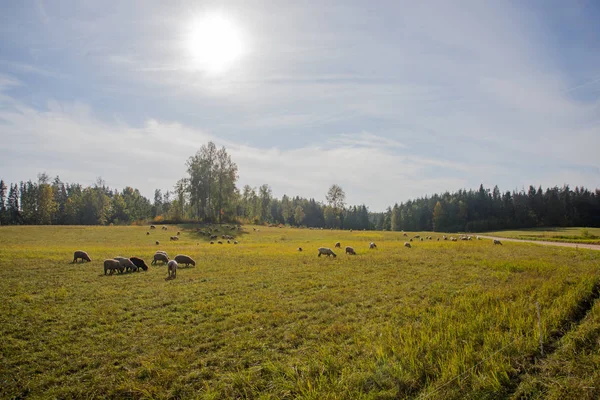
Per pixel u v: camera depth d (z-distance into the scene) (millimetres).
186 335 12164
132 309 15156
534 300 15242
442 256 32500
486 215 147250
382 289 18875
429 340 10789
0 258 27922
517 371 9031
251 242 61062
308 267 26781
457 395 8062
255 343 11438
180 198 117500
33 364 9867
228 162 107125
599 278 18297
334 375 9070
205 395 8328
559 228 120125
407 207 184875
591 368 8797
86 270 24656
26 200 130750
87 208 131125
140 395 8531
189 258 28172
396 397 8203
